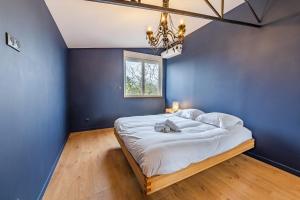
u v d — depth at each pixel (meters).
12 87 1.17
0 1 1.03
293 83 2.10
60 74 2.96
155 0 2.35
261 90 2.47
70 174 2.12
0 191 0.99
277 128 2.29
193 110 3.31
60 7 2.17
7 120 1.09
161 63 5.12
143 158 1.55
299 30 2.03
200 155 1.80
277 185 1.89
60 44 2.98
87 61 4.15
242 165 2.37
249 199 1.66
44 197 1.68
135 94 4.88
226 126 2.42
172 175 1.62
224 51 3.07
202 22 3.38
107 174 2.13
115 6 2.29
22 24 1.36
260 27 2.44
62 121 3.06
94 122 4.31
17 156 1.22
